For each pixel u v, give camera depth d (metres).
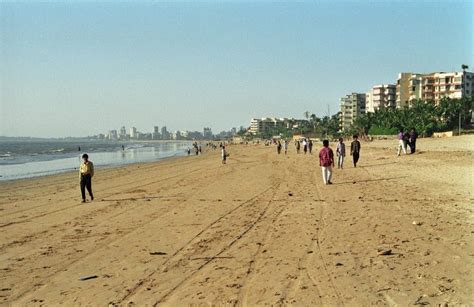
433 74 139.75
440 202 12.95
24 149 128.25
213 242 9.38
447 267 6.72
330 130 183.88
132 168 43.91
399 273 6.55
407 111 108.75
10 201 19.17
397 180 19.45
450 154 31.77
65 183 28.59
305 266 7.22
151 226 11.62
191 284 6.66
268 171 29.97
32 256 8.93
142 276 7.20
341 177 22.44
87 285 6.86
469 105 97.56
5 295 6.57
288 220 11.43
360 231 9.59
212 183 23.03
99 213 14.39
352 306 5.42
